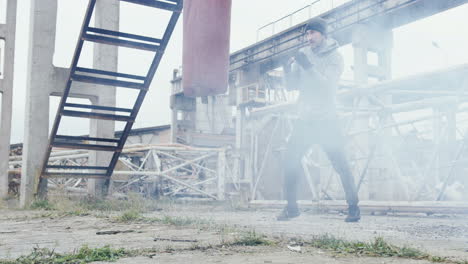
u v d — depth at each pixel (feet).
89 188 43.78
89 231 16.24
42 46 43.29
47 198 40.60
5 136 54.34
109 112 45.55
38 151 42.09
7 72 55.42
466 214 24.61
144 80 33.06
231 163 66.08
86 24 27.32
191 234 13.89
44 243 12.53
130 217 20.99
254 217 24.53
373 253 9.47
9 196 54.19
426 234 14.51
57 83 43.60
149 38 29.60
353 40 90.58
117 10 45.83
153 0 25.38
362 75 88.79
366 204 27.81
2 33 56.18
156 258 9.14
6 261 8.95
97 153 44.32
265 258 8.97
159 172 52.70
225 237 12.24
